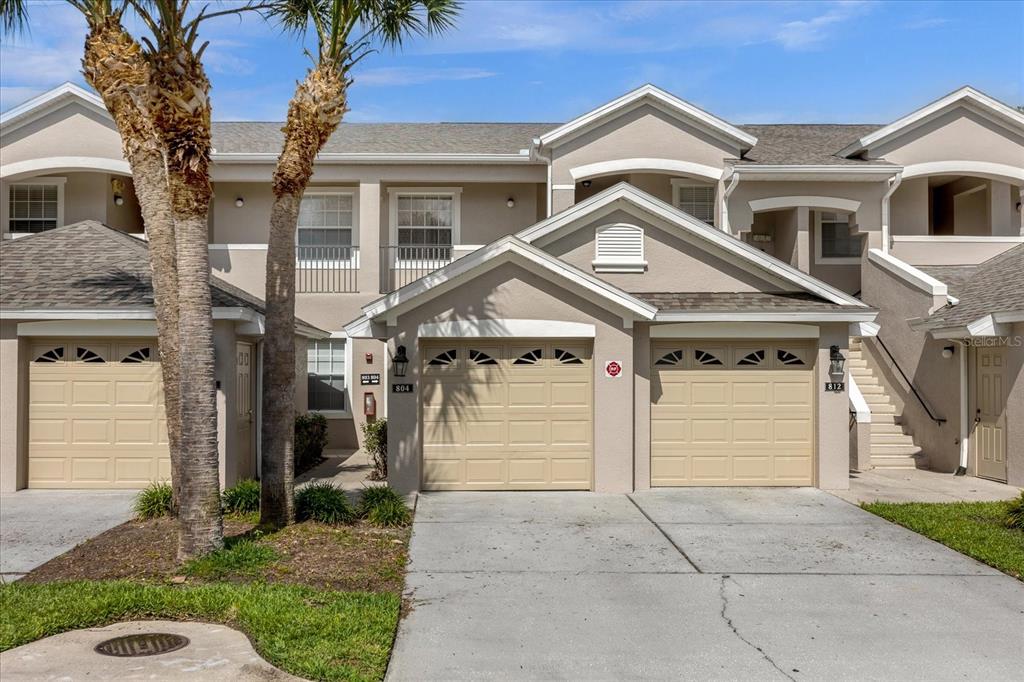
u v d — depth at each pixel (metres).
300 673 6.35
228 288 16.61
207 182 9.21
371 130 22.59
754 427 13.99
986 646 7.21
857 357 19.12
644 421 13.69
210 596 7.92
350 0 10.59
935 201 22.86
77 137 18.89
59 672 6.30
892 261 17.70
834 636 7.42
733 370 14.01
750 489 13.74
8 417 13.48
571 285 13.13
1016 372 14.17
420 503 12.51
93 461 13.76
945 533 10.63
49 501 12.75
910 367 17.08
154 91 8.97
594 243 14.44
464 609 8.02
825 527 11.21
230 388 13.50
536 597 8.38
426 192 20.78
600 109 18.47
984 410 15.09
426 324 13.11
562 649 7.07
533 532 10.87
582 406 13.52
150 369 13.80
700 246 14.44
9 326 13.50
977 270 17.91
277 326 10.78
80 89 18.69
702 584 8.83
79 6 10.30
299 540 10.06
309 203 20.61
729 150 18.89
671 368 13.97
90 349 13.80
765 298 14.04
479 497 12.99
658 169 18.69
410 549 10.00
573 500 12.81
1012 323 14.09
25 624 7.20
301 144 10.71
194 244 9.16
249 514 11.38
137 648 6.84
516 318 13.21
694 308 13.40
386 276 20.48
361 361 19.92
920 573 9.23
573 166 18.78
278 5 11.57
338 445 19.88
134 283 14.01
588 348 13.54
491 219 20.95
